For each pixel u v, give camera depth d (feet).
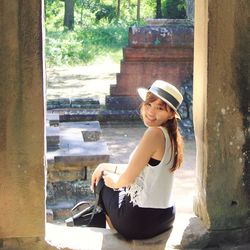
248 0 12.10
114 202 12.56
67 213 17.84
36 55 11.28
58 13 86.99
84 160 18.53
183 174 21.15
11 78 11.28
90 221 13.23
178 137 12.20
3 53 11.16
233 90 12.37
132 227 12.28
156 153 12.04
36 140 11.62
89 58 56.80
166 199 12.30
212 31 12.05
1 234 11.93
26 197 11.84
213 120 12.40
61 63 54.70
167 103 11.82
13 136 11.52
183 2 65.72
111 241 12.47
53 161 18.28
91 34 68.59
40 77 11.37
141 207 12.14
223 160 12.62
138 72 31.55
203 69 12.41
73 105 32.01
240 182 12.80
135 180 12.22
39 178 11.80
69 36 66.23
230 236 12.95
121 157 23.93
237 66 12.29
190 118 28.68
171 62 31.65
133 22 81.76
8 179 11.69
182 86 31.14
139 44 31.22
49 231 12.65
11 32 11.10
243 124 12.57
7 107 11.38
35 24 11.16
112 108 31.48
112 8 94.53
